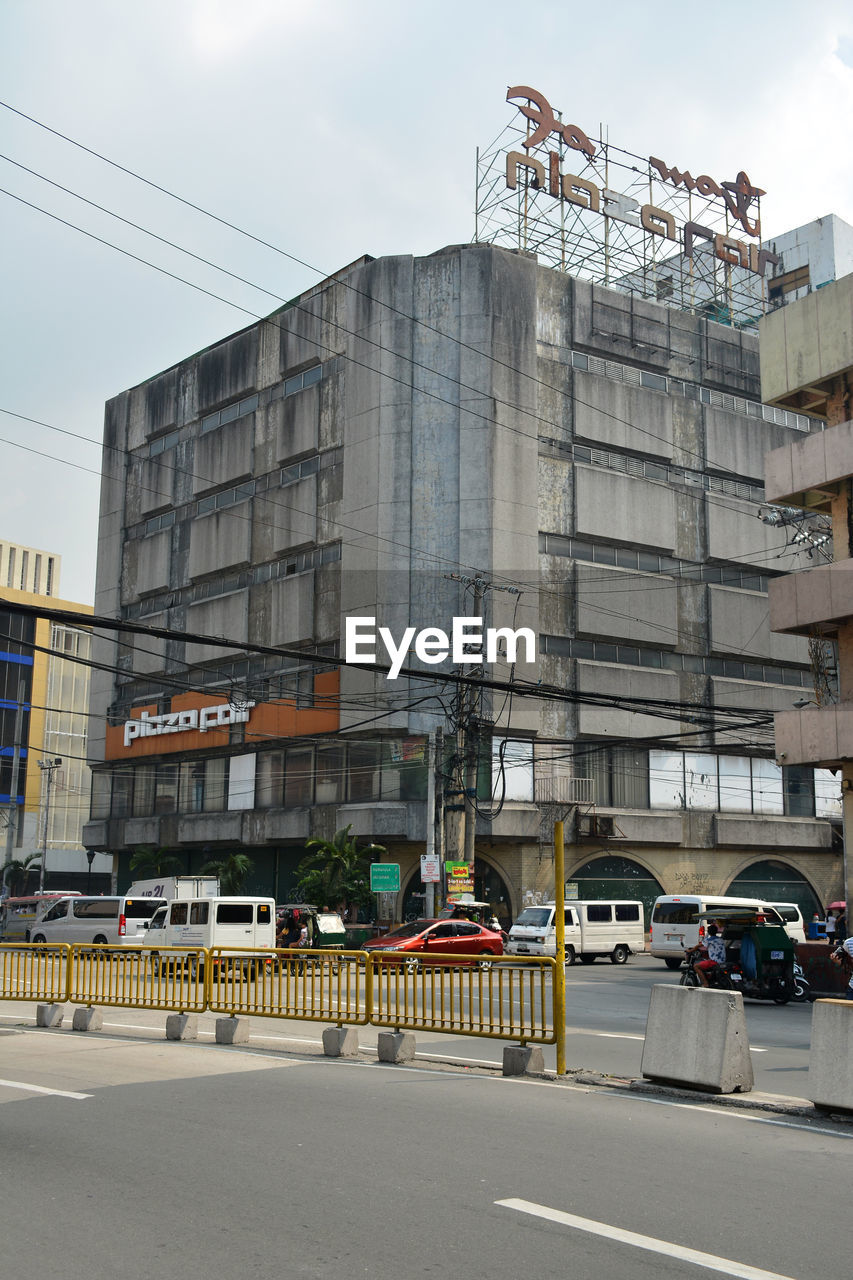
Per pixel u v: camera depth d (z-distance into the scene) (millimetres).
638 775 46250
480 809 41656
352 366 46625
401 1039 12633
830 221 59500
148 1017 18703
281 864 48000
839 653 25672
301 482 48969
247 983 14305
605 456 47969
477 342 44500
